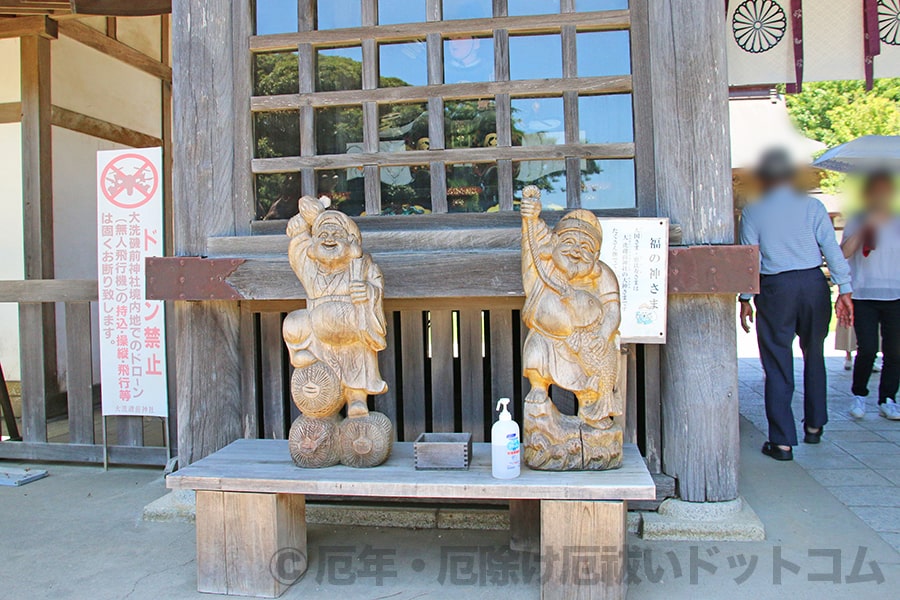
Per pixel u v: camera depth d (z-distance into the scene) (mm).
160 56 7746
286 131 3639
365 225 3500
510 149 3412
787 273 4328
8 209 6273
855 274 5508
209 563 2801
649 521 3248
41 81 6051
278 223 3594
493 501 3488
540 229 2727
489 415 4086
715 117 3238
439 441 2889
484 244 3328
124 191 4254
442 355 3553
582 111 3410
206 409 3637
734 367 3283
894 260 5344
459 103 3490
